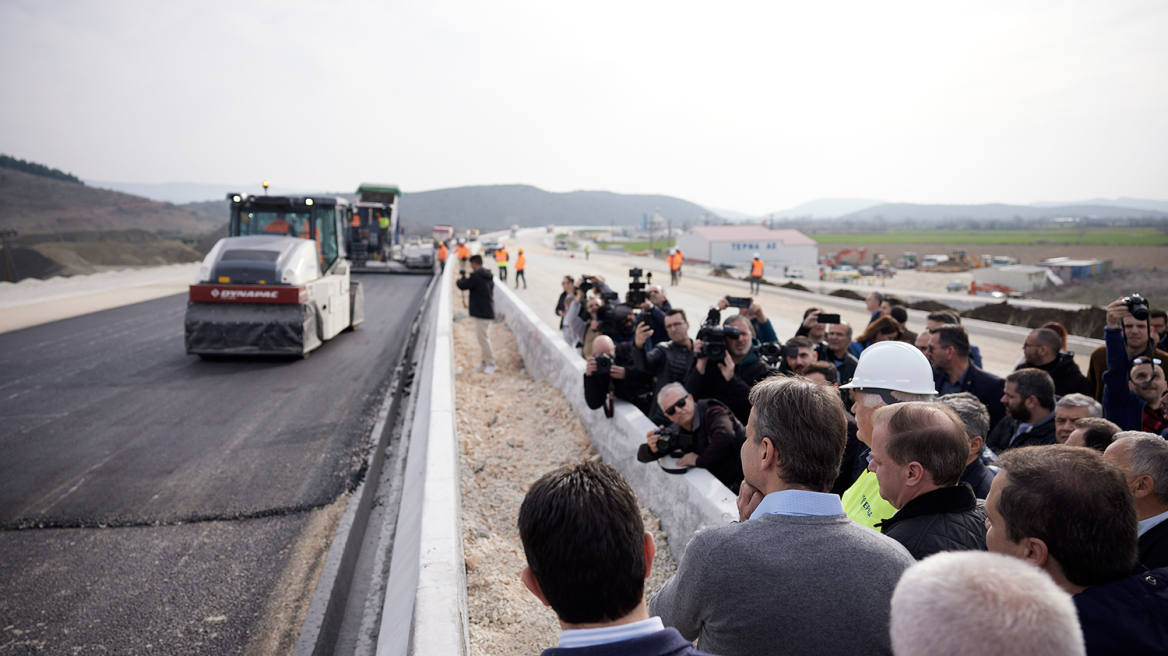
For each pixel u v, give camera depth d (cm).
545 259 5400
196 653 331
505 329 1371
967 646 86
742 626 169
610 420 577
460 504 477
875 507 281
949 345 490
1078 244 15912
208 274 1005
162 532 459
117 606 369
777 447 192
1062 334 568
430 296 2020
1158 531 223
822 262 12275
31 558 420
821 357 559
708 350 449
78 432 678
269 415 747
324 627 354
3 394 824
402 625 298
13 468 576
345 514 491
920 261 13338
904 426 225
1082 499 170
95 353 1082
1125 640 163
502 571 398
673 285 2881
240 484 544
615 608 142
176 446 639
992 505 189
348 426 708
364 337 1290
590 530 141
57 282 2061
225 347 1005
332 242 1255
